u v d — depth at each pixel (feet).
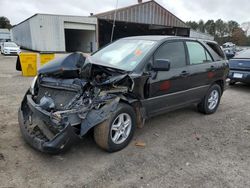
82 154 10.84
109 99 10.56
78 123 9.91
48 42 83.30
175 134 13.71
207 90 16.72
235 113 18.39
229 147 12.42
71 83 10.89
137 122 12.37
